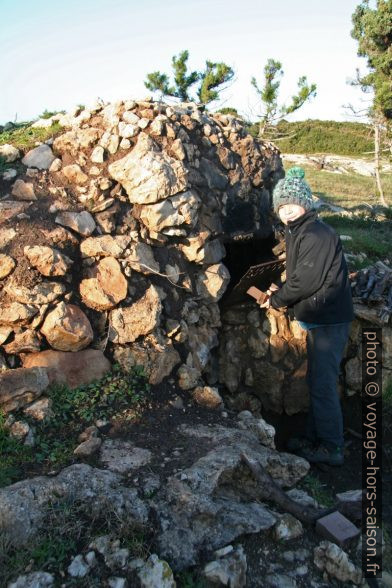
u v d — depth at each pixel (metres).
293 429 4.55
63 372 3.41
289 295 3.59
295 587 2.51
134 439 3.20
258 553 2.63
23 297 3.40
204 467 2.90
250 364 4.73
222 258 4.66
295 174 3.55
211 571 2.42
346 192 13.54
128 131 4.22
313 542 2.77
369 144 24.77
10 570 2.30
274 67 14.48
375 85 12.23
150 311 3.81
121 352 3.66
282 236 5.03
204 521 2.64
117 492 2.67
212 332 4.48
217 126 4.94
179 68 12.75
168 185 4.01
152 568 2.34
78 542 2.45
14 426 3.04
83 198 4.00
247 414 3.75
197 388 3.79
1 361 3.32
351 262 5.52
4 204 3.77
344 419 4.56
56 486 2.65
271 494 2.95
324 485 3.54
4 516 2.46
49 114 5.73
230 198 4.72
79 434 3.16
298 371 4.64
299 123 27.16
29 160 4.20
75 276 3.71
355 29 12.61
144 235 4.05
